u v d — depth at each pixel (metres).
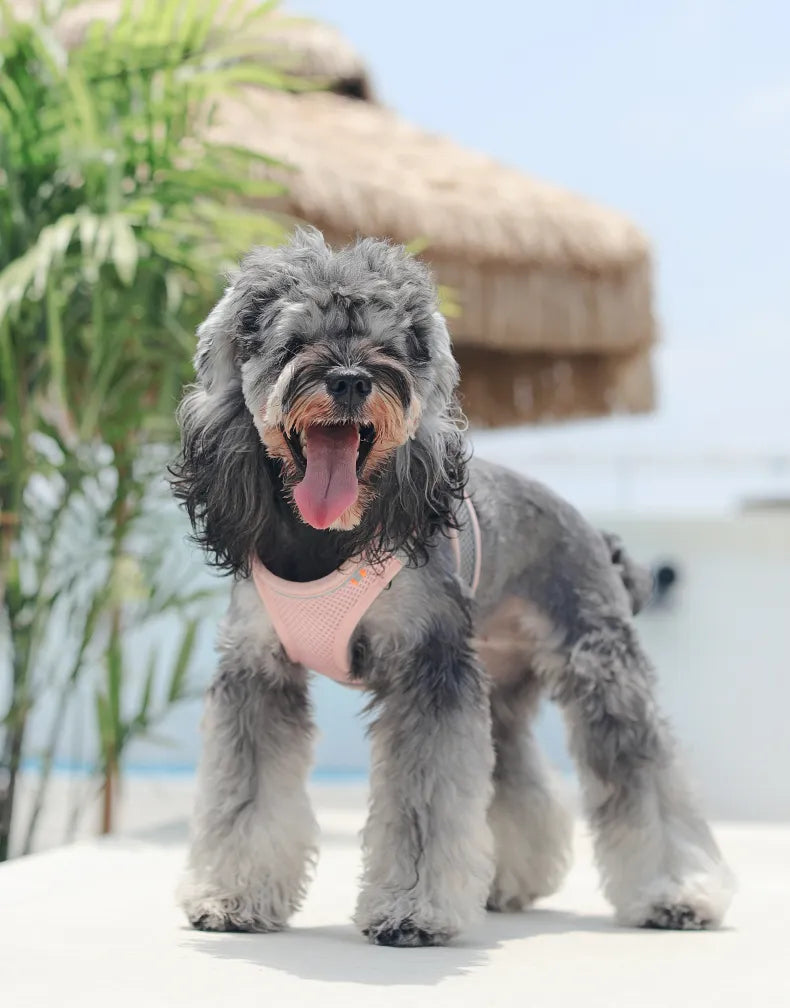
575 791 1.91
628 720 1.25
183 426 1.15
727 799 2.54
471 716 1.12
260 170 1.99
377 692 1.17
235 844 1.17
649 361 2.38
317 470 1.07
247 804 1.17
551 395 2.39
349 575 1.11
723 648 2.55
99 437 1.81
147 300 1.73
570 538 1.28
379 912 1.11
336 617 1.12
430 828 1.11
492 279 2.14
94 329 1.64
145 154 1.74
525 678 1.37
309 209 2.00
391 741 1.13
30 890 1.34
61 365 1.58
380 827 1.13
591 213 2.27
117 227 1.59
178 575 1.96
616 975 1.04
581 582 1.27
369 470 1.09
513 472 1.29
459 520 1.18
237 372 1.13
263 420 1.09
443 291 1.60
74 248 1.72
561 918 1.30
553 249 2.17
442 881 1.11
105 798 1.88
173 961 1.05
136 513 1.78
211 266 1.71
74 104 1.70
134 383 1.79
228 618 1.19
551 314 2.19
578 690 1.26
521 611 1.28
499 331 2.15
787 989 1.01
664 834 1.25
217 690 1.18
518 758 1.38
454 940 1.13
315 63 2.56
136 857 1.55
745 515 2.60
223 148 1.75
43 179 1.74
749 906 1.35
